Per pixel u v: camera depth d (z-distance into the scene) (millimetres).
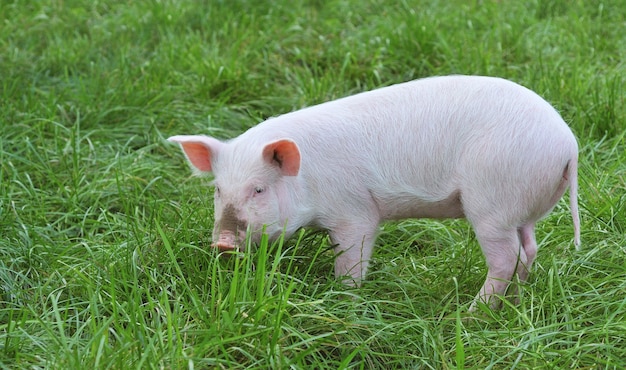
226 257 5203
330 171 5297
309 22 10328
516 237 5211
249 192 5105
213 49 9383
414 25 9539
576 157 5102
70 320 5059
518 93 5172
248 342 4645
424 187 5309
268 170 5121
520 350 4645
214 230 5246
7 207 6418
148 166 7250
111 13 10758
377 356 4871
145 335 4672
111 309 5223
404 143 5289
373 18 10375
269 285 4848
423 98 5336
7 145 7348
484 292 5273
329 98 8383
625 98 7965
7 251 5922
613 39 9695
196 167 5465
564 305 5102
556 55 9203
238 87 8664
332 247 5434
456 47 9227
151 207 6430
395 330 5039
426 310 5363
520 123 5051
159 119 8062
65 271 5699
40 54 9578
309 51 9398
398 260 6020
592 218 6156
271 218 5148
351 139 5328
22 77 8766
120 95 8281
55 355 4582
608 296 5285
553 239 5973
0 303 5430
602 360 4590
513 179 5031
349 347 4785
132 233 6094
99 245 5973
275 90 8711
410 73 8852
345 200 5332
